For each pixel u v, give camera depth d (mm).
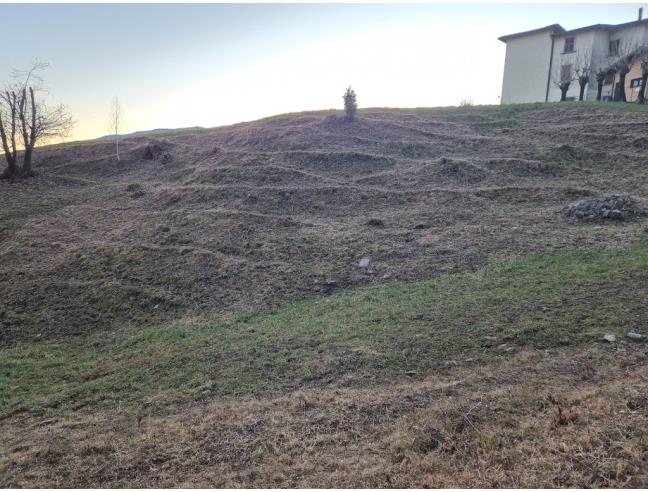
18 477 3625
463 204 11242
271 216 11211
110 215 12875
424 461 3357
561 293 6383
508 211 10680
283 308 7383
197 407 4562
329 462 3465
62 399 5180
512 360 4812
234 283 8438
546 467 3172
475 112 20984
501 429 3641
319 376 4934
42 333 7547
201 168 15906
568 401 3910
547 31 31266
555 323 5516
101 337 7211
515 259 8023
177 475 3482
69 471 3648
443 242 9141
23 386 5723
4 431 4559
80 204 14375
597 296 6145
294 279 8336
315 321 6547
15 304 8516
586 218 9664
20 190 16172
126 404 4863
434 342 5402
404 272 8109
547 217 10023
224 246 9906
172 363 5754
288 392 4676
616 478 3008
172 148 19562
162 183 15477
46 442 4176
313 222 10891
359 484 3201
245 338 6273
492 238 9086
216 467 3537
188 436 3961
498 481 3084
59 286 8969
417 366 4918
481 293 6750
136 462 3676
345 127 18469
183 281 8672
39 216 13359
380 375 4809
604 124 16656
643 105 19656
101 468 3645
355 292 7605
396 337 5641
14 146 17703
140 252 9984
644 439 3301
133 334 7133
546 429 3559
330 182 13461
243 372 5230
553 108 20094
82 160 19688
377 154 15625
